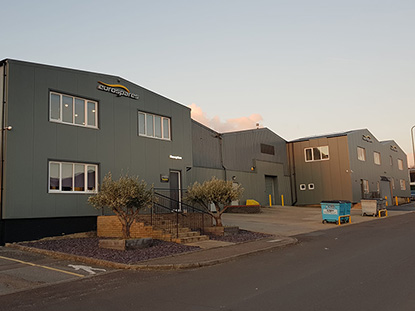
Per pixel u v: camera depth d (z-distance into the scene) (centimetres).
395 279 820
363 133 4112
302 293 733
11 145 1454
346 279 837
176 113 2236
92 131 1747
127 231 1380
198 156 2684
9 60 1484
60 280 937
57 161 1600
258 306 661
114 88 1867
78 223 1664
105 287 859
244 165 3231
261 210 3102
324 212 2309
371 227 2038
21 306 726
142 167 1964
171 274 990
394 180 4891
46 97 1588
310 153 3906
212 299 723
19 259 1189
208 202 1797
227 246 1420
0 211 1416
